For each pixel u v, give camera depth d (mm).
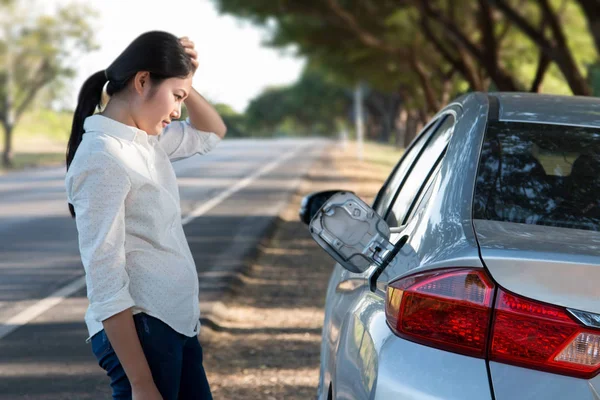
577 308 3129
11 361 9148
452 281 3297
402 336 3404
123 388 3910
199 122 4668
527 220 3729
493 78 22953
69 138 4008
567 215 3768
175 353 3945
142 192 3822
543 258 3211
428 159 4977
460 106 4977
